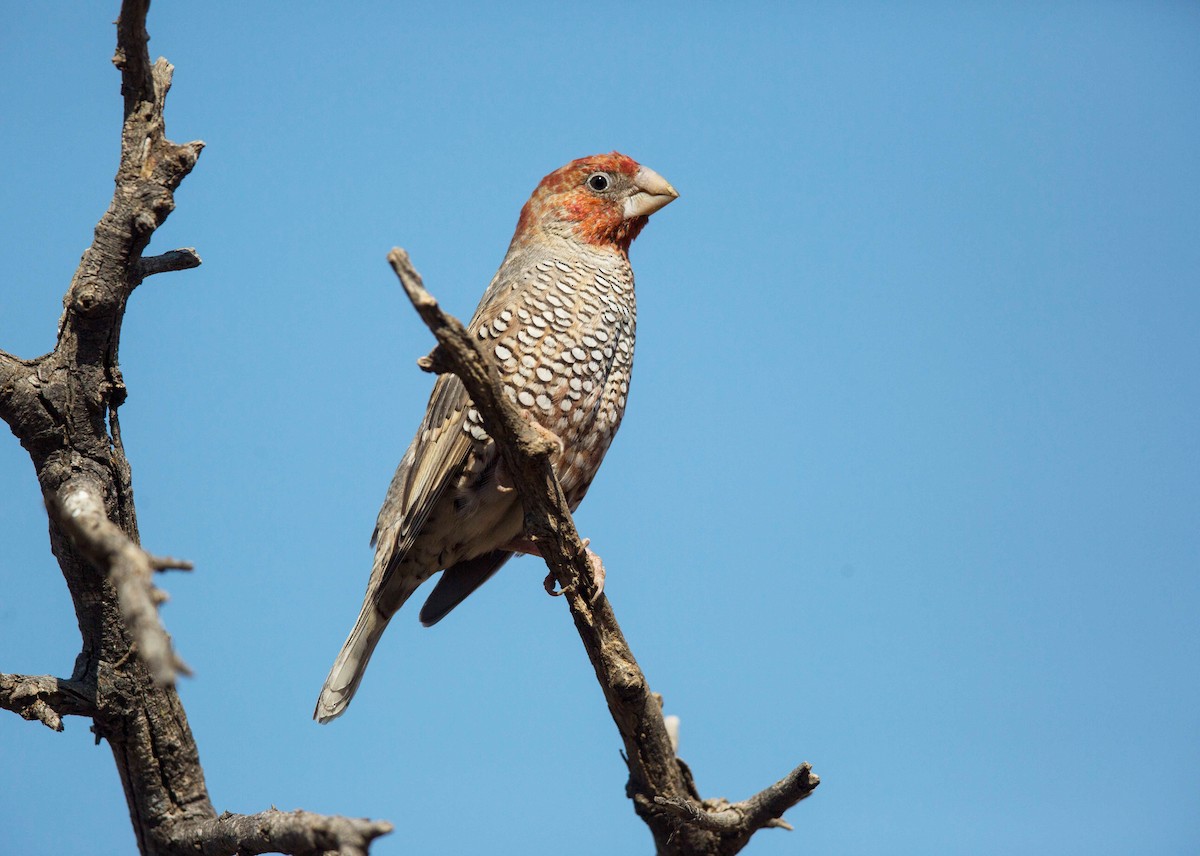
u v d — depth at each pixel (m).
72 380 8.47
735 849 9.61
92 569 8.66
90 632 8.91
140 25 8.09
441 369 7.93
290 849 7.64
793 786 9.07
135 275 8.65
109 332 8.52
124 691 8.91
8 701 8.55
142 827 9.21
